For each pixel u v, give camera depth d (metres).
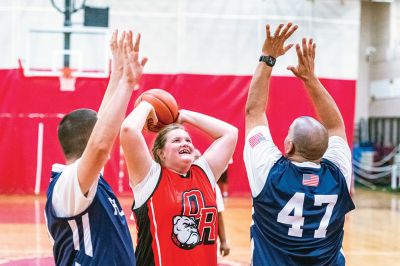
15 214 15.32
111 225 3.68
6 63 20.64
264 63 4.52
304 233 4.04
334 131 4.59
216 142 4.84
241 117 21.33
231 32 21.50
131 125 4.26
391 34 29.78
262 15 21.56
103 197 3.71
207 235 4.39
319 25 21.80
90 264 3.57
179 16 21.28
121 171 20.39
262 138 4.30
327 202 4.09
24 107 20.55
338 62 21.91
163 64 21.20
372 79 31.72
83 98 20.66
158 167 4.39
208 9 21.41
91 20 20.86
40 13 20.80
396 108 29.23
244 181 21.08
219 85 21.33
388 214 17.66
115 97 3.57
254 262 4.12
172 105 4.82
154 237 4.25
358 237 13.02
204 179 4.55
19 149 20.52
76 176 3.48
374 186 28.77
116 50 4.09
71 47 20.61
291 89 21.39
